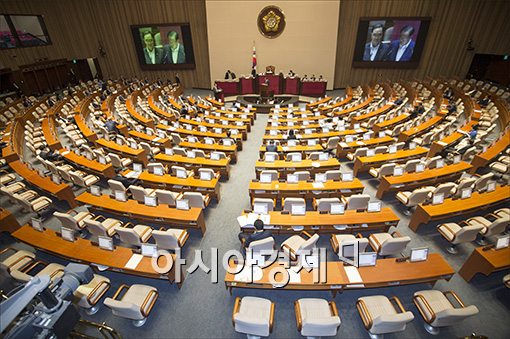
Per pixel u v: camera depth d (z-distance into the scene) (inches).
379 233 310.2
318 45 1032.2
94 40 1147.9
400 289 266.2
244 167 515.5
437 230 335.9
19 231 293.6
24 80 961.5
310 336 207.6
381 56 1037.2
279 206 389.1
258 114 893.8
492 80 1007.6
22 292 130.3
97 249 271.6
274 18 1004.6
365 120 706.2
